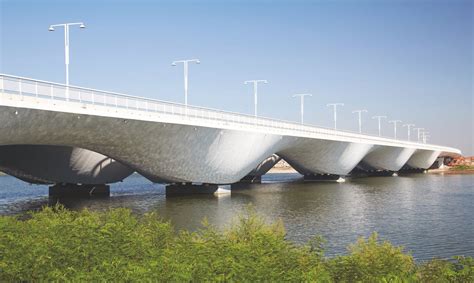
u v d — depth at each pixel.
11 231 14.25
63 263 12.44
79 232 13.62
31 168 49.22
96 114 32.94
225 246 12.77
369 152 90.06
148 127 38.28
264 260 11.79
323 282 10.99
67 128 32.41
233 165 50.22
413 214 37.09
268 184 72.12
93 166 51.31
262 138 52.59
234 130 47.44
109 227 13.94
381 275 11.77
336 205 42.59
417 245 25.61
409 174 111.00
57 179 50.81
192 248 12.73
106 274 11.18
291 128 60.09
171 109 40.34
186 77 49.62
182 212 36.69
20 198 51.28
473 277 11.59
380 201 46.38
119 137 37.41
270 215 35.94
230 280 10.72
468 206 42.38
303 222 32.69
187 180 48.19
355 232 28.95
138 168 44.94
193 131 42.88
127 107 35.94
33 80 28.83
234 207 40.06
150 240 14.69
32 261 12.23
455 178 91.12
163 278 10.69
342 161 76.81
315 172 78.81
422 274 13.21
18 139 30.44
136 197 49.62
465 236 27.95
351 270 12.43
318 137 64.94
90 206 41.53
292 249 14.69
